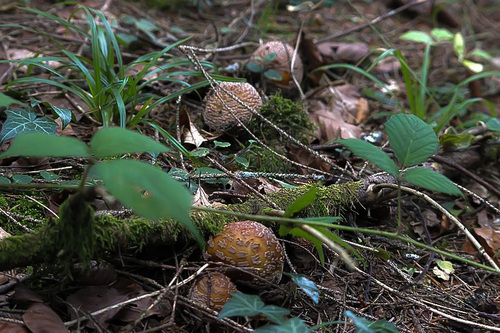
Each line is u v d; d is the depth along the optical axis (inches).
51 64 44.6
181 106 40.3
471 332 30.0
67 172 34.4
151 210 21.8
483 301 31.9
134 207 21.7
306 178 35.2
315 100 46.6
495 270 27.6
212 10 67.2
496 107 55.6
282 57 44.8
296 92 46.3
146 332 26.6
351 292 31.1
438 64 63.3
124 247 28.4
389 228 36.0
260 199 31.8
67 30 47.6
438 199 39.6
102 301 27.8
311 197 26.6
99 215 28.0
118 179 22.0
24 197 32.1
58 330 26.3
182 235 29.4
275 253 28.9
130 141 22.6
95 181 32.2
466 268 34.5
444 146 41.7
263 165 37.1
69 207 25.3
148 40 49.7
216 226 29.6
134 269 29.8
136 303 28.0
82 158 34.7
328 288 31.0
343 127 43.0
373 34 67.7
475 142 42.1
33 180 32.2
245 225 29.1
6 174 32.9
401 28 71.9
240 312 25.6
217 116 38.3
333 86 49.5
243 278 28.8
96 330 27.0
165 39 54.1
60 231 26.4
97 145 22.5
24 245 26.9
